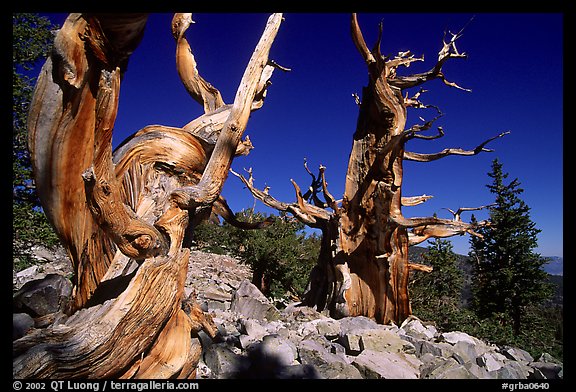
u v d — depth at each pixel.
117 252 2.96
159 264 2.60
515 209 18.84
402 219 6.85
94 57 2.16
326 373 3.14
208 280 9.46
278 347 3.29
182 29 4.61
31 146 2.41
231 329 4.45
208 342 3.35
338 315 6.97
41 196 2.56
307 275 11.05
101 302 2.64
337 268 7.29
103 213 2.42
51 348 2.07
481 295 18.52
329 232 7.90
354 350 3.97
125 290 2.43
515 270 18.16
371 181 7.22
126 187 3.28
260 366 3.09
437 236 8.09
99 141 2.35
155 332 2.53
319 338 4.22
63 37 2.02
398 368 3.35
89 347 2.15
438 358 3.82
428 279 16.48
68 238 2.69
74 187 2.49
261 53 3.59
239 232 10.48
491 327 7.36
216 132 4.11
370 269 7.26
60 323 2.64
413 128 6.20
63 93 2.24
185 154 3.61
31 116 2.35
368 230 7.21
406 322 6.73
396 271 7.04
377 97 7.31
